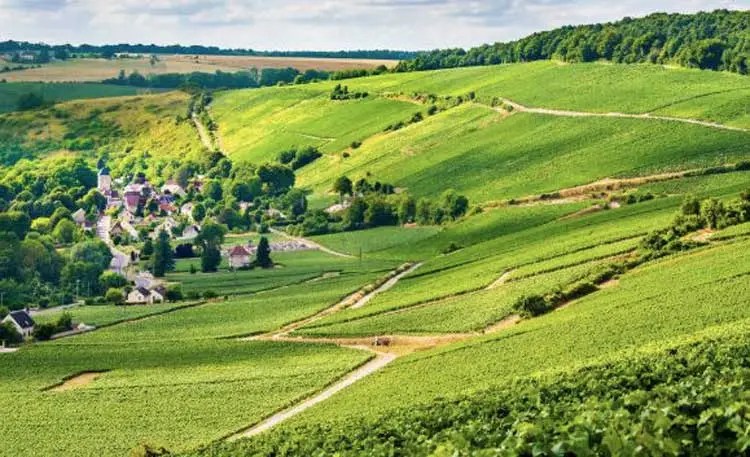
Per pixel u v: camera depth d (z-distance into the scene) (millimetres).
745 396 37688
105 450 93188
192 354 129625
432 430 60719
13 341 149000
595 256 133375
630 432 35312
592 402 43844
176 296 182250
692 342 73312
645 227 145375
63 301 195875
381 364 113750
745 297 94688
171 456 77688
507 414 60719
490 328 118875
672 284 106625
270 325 146125
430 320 127812
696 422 36188
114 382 117688
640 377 62312
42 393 114500
